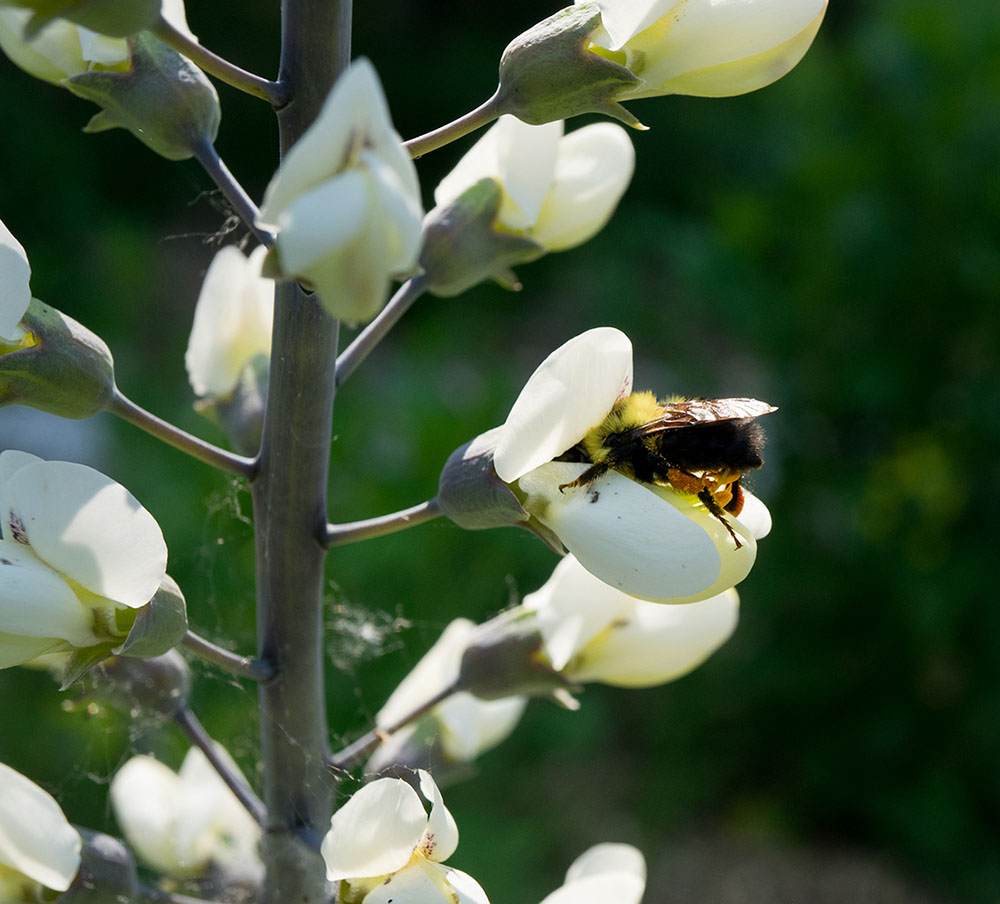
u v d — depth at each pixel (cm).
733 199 43
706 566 17
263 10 79
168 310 60
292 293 17
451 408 39
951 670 40
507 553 35
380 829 17
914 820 39
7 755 31
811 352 41
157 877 26
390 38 84
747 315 41
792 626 41
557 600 19
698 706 42
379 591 34
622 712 42
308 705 18
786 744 42
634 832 39
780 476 41
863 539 40
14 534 17
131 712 20
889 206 39
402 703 20
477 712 20
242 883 20
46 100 69
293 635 18
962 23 39
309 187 15
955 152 38
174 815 20
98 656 17
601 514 17
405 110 81
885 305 39
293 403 18
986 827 39
